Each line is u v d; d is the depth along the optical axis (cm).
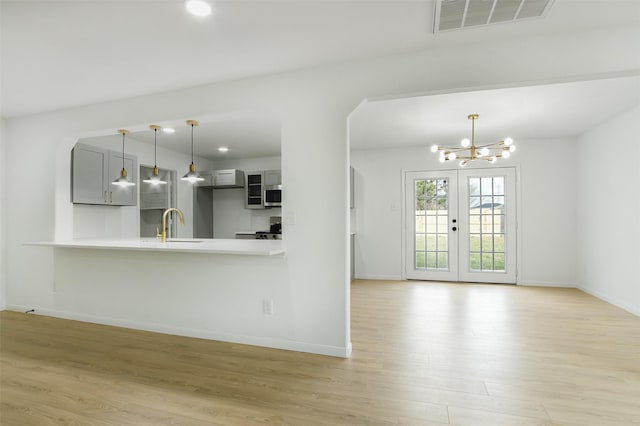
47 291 381
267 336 291
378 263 607
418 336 314
